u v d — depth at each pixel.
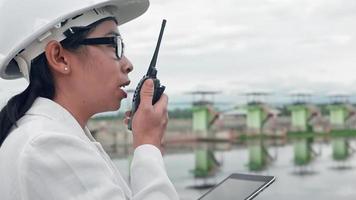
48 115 1.02
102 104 1.09
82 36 1.04
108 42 1.07
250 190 1.14
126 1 1.15
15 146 0.95
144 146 1.08
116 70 1.08
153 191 0.99
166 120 1.16
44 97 1.07
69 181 0.91
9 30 1.04
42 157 0.90
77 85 1.06
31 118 1.01
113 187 0.94
